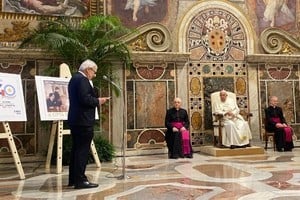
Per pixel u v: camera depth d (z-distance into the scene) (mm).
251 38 10820
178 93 10148
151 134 9852
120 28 8750
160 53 9906
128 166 7422
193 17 10500
